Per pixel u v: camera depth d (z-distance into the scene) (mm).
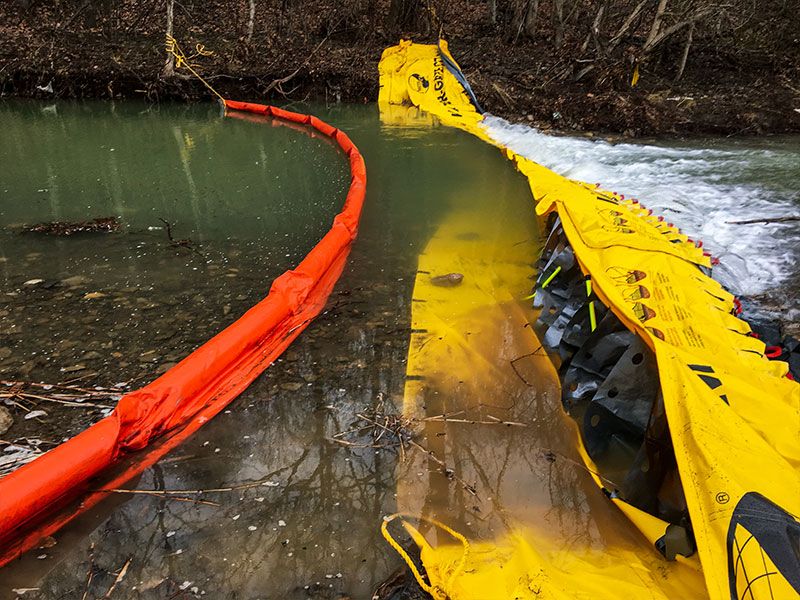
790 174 6660
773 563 1880
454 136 8953
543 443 3123
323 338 4039
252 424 3297
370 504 2770
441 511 2721
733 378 2764
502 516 2689
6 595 2361
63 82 11242
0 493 2547
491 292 4605
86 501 2801
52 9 13500
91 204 6535
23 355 3822
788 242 4992
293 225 5922
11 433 3152
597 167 7070
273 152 8492
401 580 2373
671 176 6727
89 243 5508
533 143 8312
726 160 7234
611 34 11656
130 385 3541
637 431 2932
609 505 2711
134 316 4273
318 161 8047
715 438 2340
